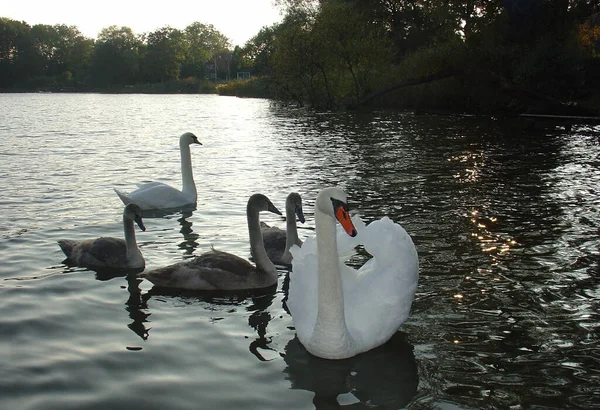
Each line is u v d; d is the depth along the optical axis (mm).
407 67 45938
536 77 38719
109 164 19188
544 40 38656
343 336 5957
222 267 8195
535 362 5930
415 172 17172
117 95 115688
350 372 5750
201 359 5977
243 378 5602
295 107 53906
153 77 159250
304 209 12359
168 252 9594
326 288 5910
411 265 6832
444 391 5383
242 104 64062
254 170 17672
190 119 40812
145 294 7910
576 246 9734
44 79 156500
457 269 8617
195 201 13328
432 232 10570
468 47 41125
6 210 12250
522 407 5113
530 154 21344
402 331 6676
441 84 45125
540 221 11383
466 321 6898
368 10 55219
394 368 5832
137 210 8938
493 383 5527
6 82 156250
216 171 17594
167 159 20438
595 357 6027
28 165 18719
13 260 9062
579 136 27672
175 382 5484
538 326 6750
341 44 46500
